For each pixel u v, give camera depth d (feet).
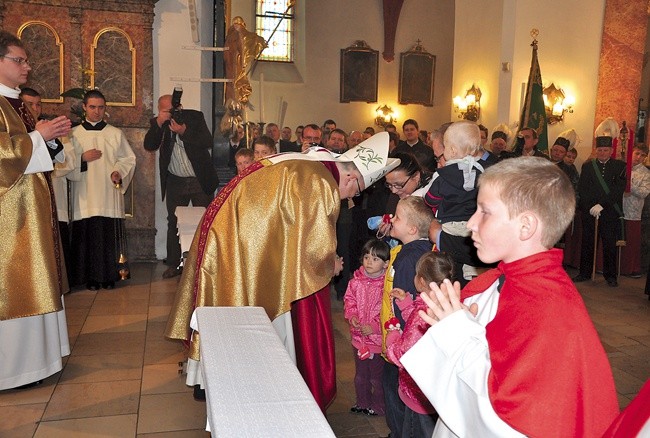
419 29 60.29
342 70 58.80
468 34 41.57
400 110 60.54
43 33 22.47
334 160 9.93
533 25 35.60
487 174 4.50
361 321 10.77
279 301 9.41
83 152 19.48
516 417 3.92
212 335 5.58
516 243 4.36
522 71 36.01
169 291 19.85
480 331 4.36
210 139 21.06
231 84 21.50
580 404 3.93
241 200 9.43
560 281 4.21
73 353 14.19
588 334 4.03
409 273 8.82
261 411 4.01
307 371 9.86
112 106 23.31
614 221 23.02
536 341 4.00
